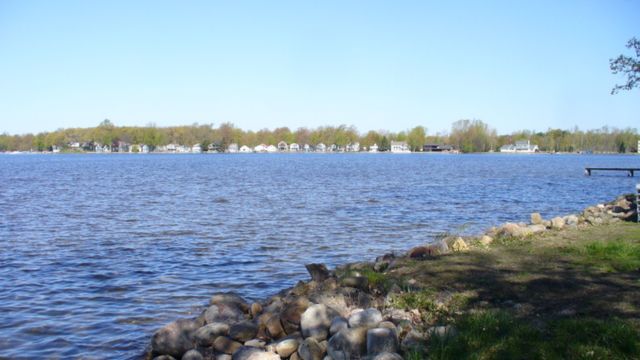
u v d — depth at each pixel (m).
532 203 30.78
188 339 8.19
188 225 22.38
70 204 30.53
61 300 11.78
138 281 13.38
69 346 9.15
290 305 8.29
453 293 8.70
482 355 6.30
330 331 7.48
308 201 31.28
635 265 10.02
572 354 6.08
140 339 9.44
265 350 7.45
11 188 42.16
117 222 23.31
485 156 159.12
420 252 12.05
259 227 21.73
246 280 13.50
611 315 7.26
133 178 54.84
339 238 19.25
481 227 21.77
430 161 110.19
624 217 17.52
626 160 121.06
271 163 98.81
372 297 9.02
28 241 18.73
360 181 48.28
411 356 6.42
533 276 9.48
